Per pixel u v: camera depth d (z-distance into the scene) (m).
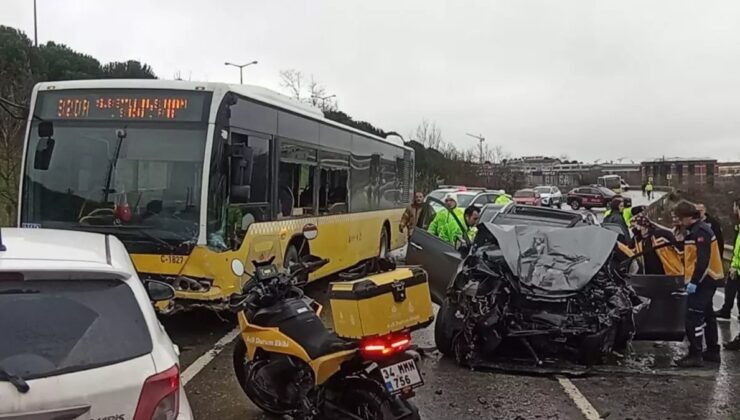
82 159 8.00
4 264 3.04
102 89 8.04
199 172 7.74
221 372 6.97
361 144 13.83
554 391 6.57
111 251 3.63
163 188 7.79
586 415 5.93
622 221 12.41
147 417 3.05
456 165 56.88
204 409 5.87
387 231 16.44
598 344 7.05
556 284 7.05
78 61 40.88
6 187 15.33
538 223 9.53
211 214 7.75
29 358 2.90
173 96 7.89
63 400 2.86
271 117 9.20
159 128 7.86
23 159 8.16
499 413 5.95
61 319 3.05
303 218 10.44
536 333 7.04
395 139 18.22
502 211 10.06
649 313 7.53
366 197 14.31
